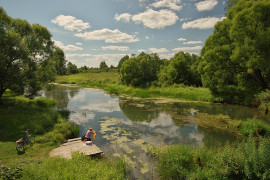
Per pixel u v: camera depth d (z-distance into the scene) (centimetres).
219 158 676
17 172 498
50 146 938
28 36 1719
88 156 815
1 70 1464
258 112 1778
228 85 2670
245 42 1755
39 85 1792
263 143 653
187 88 3148
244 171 605
